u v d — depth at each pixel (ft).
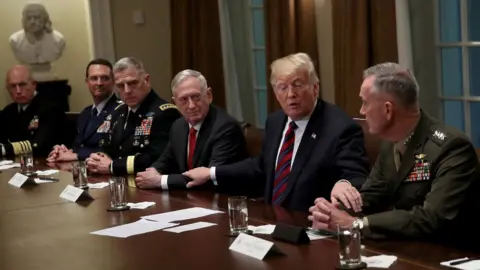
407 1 14.33
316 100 10.38
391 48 14.38
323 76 16.56
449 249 6.94
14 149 16.74
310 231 7.73
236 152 11.83
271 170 10.60
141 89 13.70
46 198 10.77
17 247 7.82
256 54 19.80
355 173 9.70
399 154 8.31
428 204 7.66
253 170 11.09
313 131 10.20
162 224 8.48
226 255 6.89
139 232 8.13
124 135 13.88
